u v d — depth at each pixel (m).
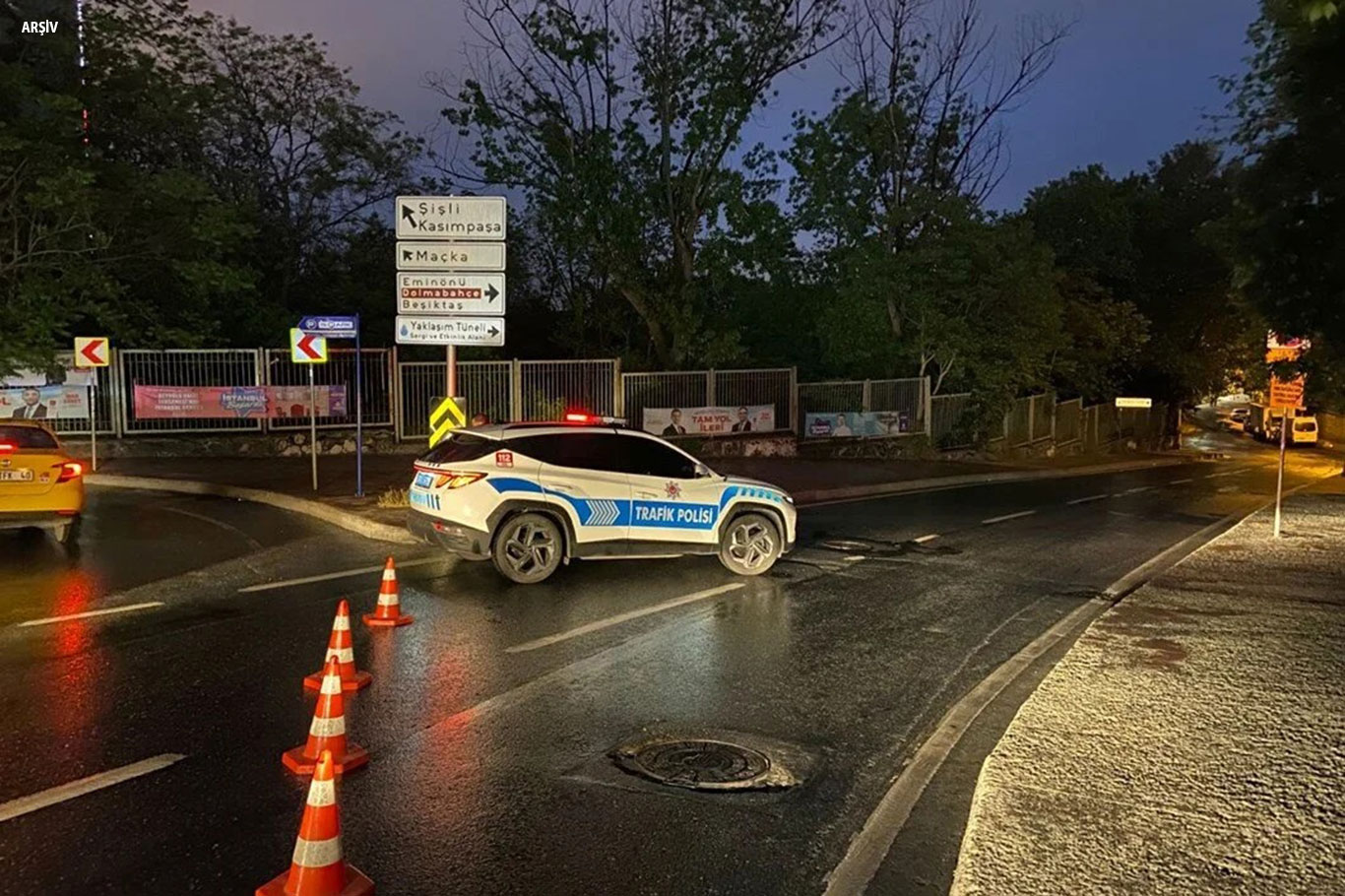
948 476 23.62
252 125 29.19
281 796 4.61
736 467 22.75
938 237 28.97
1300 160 9.43
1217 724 5.33
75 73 17.58
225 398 20.25
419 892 3.78
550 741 5.45
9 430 11.52
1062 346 31.17
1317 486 22.78
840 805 4.67
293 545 11.69
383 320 29.27
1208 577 9.94
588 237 25.17
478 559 11.01
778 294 30.72
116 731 5.45
